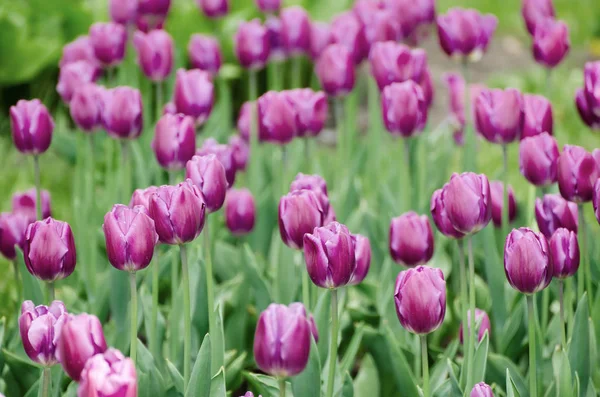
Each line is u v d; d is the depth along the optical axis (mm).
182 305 4156
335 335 3115
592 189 3674
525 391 3906
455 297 4848
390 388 4121
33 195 4523
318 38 5914
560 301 3619
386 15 5613
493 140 4148
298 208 3291
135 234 3061
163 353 4246
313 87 9359
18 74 8641
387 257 4766
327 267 2986
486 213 3289
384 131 7105
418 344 4195
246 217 4543
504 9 12734
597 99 4109
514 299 4613
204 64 5734
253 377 3807
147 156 5953
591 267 4434
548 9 5379
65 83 5199
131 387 2299
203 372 3213
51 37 9047
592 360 4047
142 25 6105
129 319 4379
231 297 4488
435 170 5957
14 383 4055
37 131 4098
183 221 3133
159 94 5301
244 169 5477
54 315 2947
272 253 5266
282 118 4422
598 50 11703
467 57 5016
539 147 3867
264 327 2754
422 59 4973
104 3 9211
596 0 12383
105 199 5457
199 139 5891
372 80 5867
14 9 8930
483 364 3602
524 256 3166
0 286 5480
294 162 5930
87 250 4805
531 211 4891
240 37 5332
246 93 9375
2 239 4258
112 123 4297
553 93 9531
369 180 5934
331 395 3168
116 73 8414
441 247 4941
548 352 4219
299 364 2777
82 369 2574
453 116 6000
